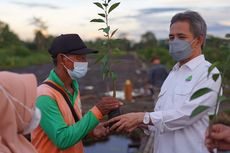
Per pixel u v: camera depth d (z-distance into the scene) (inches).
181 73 130.9
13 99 90.3
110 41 132.6
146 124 126.9
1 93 88.3
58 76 128.3
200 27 128.3
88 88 829.8
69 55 127.5
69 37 128.6
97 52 133.3
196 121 124.7
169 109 128.7
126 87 578.9
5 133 90.0
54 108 122.5
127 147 361.1
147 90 650.8
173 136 128.7
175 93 127.8
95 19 128.2
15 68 1524.4
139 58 1926.7
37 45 2455.7
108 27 130.2
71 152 127.3
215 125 97.1
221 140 97.3
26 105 92.6
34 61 1920.5
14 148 89.9
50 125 121.1
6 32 2140.7
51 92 124.0
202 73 125.6
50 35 2354.8
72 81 133.4
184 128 126.1
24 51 2070.6
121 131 128.3
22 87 92.4
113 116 129.0
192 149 125.3
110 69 132.2
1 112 88.8
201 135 124.1
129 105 506.3
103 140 369.4
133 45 2687.0
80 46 128.3
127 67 1455.5
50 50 130.8
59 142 121.0
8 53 1910.7
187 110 122.3
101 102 127.4
